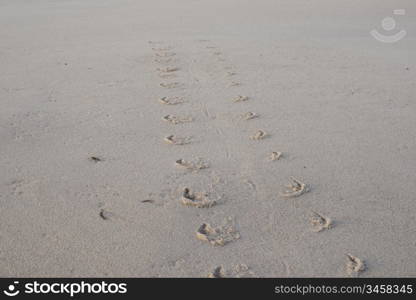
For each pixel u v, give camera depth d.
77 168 2.71
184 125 3.35
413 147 2.92
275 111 3.62
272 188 2.47
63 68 5.04
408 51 5.74
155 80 4.54
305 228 2.14
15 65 5.22
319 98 3.92
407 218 2.20
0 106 3.75
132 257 1.96
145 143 3.05
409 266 1.89
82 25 7.97
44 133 3.21
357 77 4.57
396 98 3.89
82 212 2.28
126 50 5.88
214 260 1.94
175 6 10.42
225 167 2.71
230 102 3.85
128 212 2.28
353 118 3.44
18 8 10.76
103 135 3.18
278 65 5.08
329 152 2.88
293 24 7.80
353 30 7.19
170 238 2.08
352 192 2.43
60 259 1.96
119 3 11.27
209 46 6.05
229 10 9.58
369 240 2.05
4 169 2.69
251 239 2.07
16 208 2.32
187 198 2.37
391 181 2.52
